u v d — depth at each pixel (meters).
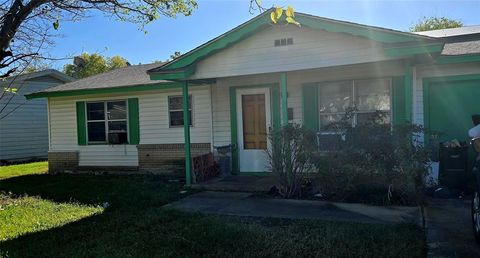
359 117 9.53
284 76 8.77
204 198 8.33
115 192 9.20
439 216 6.23
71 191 9.59
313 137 8.04
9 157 18.88
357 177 7.41
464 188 7.86
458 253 4.66
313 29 8.32
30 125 19.92
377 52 7.76
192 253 4.91
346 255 4.64
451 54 8.34
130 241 5.41
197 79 9.83
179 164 12.05
